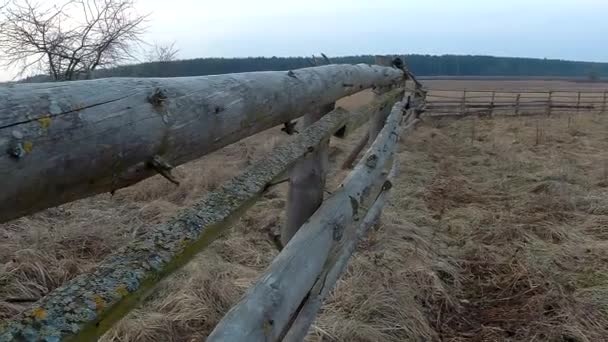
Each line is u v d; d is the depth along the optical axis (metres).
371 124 5.87
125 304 0.83
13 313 2.95
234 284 3.32
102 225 4.57
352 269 3.48
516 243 4.46
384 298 3.09
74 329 0.73
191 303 3.03
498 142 10.88
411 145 9.73
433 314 3.23
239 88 1.46
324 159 2.17
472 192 6.44
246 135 1.63
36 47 8.17
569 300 3.34
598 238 4.73
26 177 0.72
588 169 7.93
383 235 4.22
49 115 0.76
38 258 3.64
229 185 1.30
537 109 18.78
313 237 1.82
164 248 0.97
